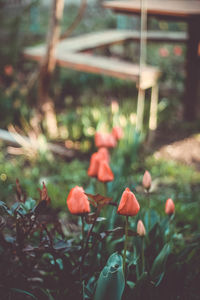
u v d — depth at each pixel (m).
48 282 1.96
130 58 7.79
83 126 4.67
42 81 5.16
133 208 1.65
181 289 1.93
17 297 1.82
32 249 1.75
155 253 2.00
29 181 3.76
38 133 4.82
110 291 1.55
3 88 5.83
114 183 2.52
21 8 9.07
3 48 6.32
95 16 11.66
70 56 5.45
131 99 5.89
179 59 8.00
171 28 9.27
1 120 5.05
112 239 2.06
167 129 5.20
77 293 1.77
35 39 8.38
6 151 4.46
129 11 5.23
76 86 6.46
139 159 4.32
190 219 3.12
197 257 2.16
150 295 1.75
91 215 1.73
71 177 3.97
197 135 5.07
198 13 4.78
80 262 1.89
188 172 4.16
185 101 5.46
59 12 4.97
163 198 3.52
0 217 1.75
